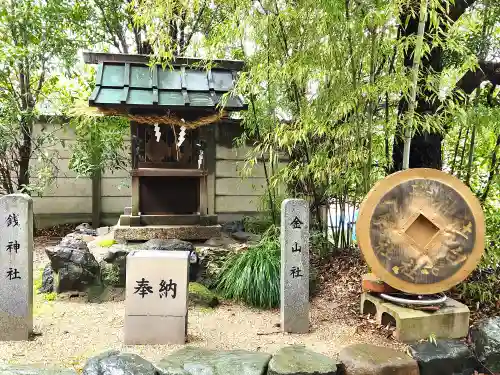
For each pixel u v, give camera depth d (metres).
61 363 2.58
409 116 3.16
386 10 2.91
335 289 4.02
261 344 2.94
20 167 6.15
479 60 3.67
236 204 6.53
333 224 4.78
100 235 5.21
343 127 3.35
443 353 2.72
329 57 3.37
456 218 3.10
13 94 5.75
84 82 6.70
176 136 4.29
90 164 5.91
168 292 2.90
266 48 3.81
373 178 3.81
